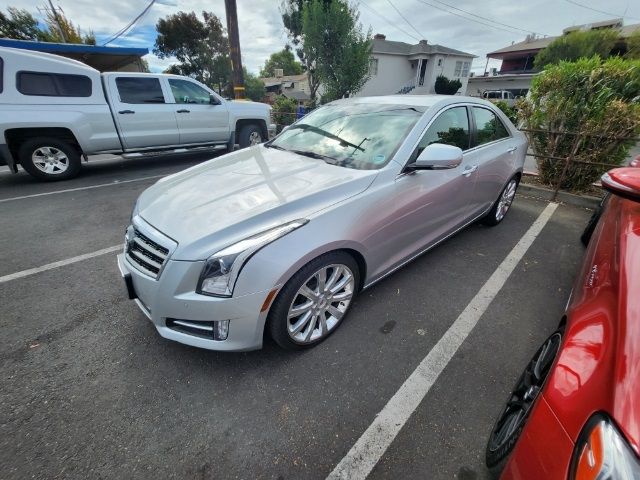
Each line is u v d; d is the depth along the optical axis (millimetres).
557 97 5004
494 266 3215
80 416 1760
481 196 3379
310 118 3367
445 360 2137
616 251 1491
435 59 29344
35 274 3057
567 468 890
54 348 2197
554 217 4430
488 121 3416
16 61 5246
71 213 4531
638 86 4570
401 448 1630
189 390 1910
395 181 2342
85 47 11289
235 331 1819
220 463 1561
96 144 6117
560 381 1077
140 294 1986
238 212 1902
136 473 1515
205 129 7371
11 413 1768
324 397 1881
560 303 2703
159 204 2143
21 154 5629
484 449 1626
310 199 2008
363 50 14727
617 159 4840
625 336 1033
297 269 1848
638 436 808
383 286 2883
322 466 1554
